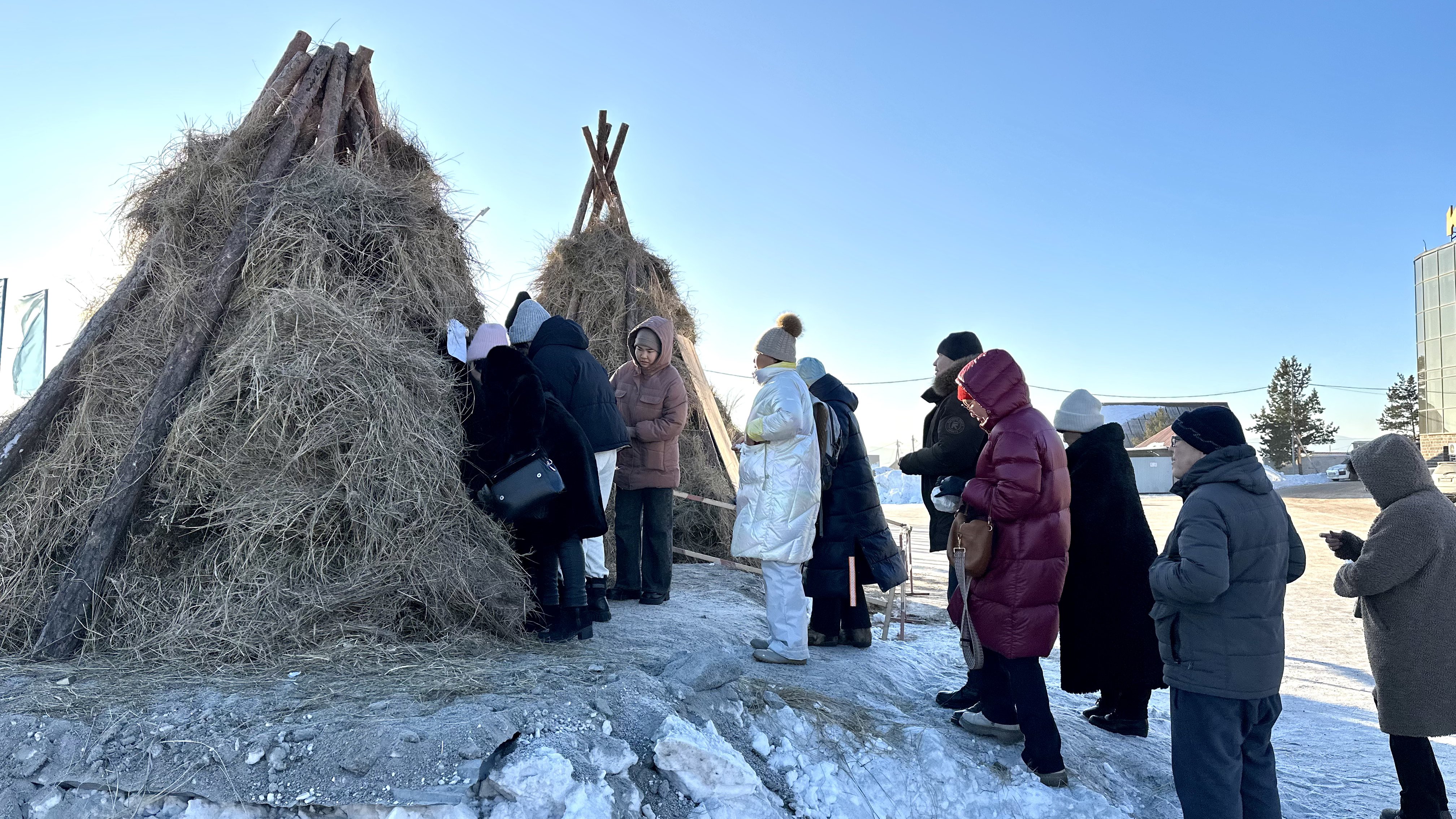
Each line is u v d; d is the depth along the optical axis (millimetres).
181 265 4957
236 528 4125
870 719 4051
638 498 5918
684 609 5703
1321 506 25797
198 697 3332
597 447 5035
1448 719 3387
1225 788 3139
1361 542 3910
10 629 3988
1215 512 3141
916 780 3646
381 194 5316
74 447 4445
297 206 5047
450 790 2900
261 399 4320
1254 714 3180
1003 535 3625
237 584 4012
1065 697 5070
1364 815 3736
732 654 4598
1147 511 24828
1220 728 3156
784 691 4031
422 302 5188
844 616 5285
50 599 4074
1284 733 4820
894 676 4789
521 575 4656
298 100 5621
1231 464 3205
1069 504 3750
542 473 4270
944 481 4254
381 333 4770
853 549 5098
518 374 4449
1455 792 3916
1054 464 3613
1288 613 8672
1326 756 4434
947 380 4461
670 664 3939
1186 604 3221
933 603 8070
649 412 5836
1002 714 3918
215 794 2912
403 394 4562
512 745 3117
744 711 3758
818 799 3467
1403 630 3471
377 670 3668
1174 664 3258
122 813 2918
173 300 4750
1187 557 3104
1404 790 3527
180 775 2965
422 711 3230
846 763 3676
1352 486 36031
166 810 2928
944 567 11539
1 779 3006
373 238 5184
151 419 4367
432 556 4301
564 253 9180
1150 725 4723
